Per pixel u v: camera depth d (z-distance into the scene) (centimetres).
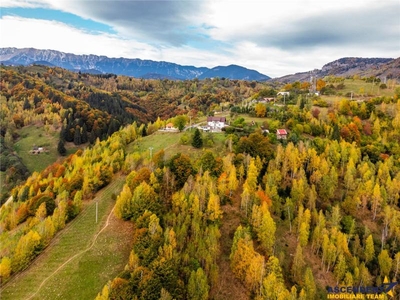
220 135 14300
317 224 9100
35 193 11794
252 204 9356
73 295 6744
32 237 7938
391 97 18650
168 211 9000
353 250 8969
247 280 7419
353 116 16238
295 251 8812
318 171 10862
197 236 7950
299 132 14162
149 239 7481
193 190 9244
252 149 11731
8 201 14375
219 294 7406
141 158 12494
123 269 7338
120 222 8900
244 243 7844
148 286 6356
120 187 10856
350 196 10588
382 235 9475
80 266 7456
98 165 11594
